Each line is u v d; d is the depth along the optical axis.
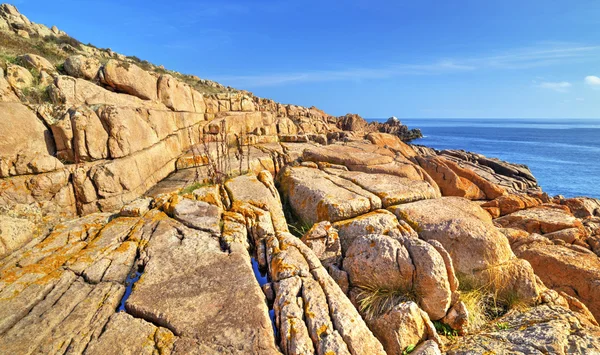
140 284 4.51
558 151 69.50
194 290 4.41
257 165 11.59
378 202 7.43
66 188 8.17
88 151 8.88
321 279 4.64
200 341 3.60
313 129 28.34
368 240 5.45
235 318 3.91
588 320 4.98
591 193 29.59
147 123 11.31
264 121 18.97
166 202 6.88
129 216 6.70
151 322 3.95
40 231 6.18
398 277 5.02
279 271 4.78
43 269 4.79
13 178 7.55
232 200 7.18
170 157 12.16
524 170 22.09
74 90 10.35
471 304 5.22
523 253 7.52
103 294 4.38
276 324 4.04
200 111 16.50
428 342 4.15
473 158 23.83
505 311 5.39
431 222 6.44
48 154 8.42
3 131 7.80
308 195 7.85
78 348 3.50
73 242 5.71
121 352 3.45
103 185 8.60
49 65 11.65
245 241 5.91
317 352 3.61
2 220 5.31
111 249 5.41
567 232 8.56
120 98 11.66
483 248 5.74
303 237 6.16
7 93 9.41
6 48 15.25
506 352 4.04
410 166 11.70
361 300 4.92
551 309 5.09
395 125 78.31
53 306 4.10
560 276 6.82
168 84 13.88
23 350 3.44
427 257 4.92
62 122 8.66
